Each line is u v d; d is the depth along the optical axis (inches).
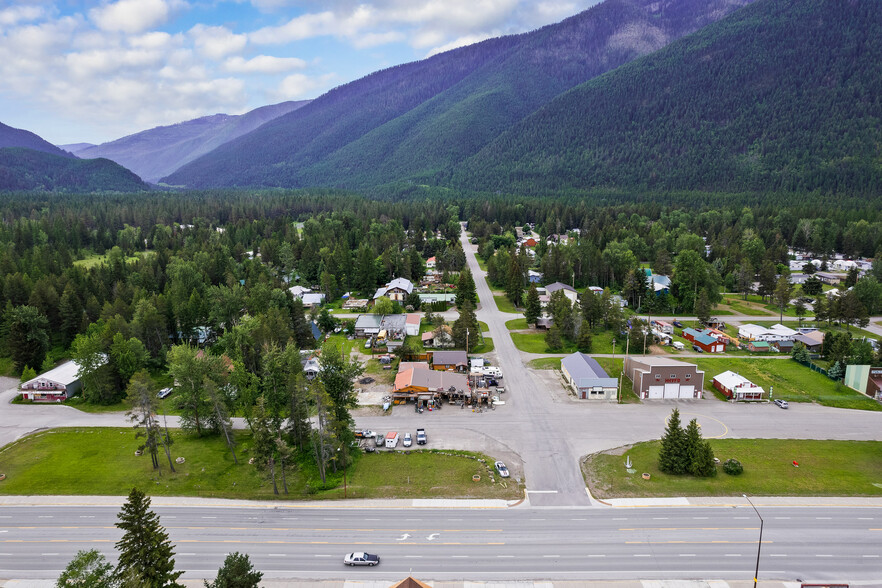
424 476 2755.9
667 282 6717.5
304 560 2133.4
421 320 5693.9
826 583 1952.5
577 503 2519.7
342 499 2564.0
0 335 4658.0
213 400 2989.7
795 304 6220.5
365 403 3678.6
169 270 6540.4
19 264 6289.4
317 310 6048.2
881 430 3282.5
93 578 1636.3
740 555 2166.6
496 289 7234.3
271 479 2755.9
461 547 2210.9
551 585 1998.0
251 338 4104.3
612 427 3316.9
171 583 1815.9
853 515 2431.1
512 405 3646.7
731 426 3334.2
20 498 2573.8
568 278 7219.5
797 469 2812.5
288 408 3430.1
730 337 5206.7
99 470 2842.0
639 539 2265.0
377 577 2036.2
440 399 3676.2
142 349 4126.5
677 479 2716.5
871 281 6122.1
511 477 2738.7
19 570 2075.5
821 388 3956.7
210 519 2407.7
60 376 3922.2
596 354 4722.0
